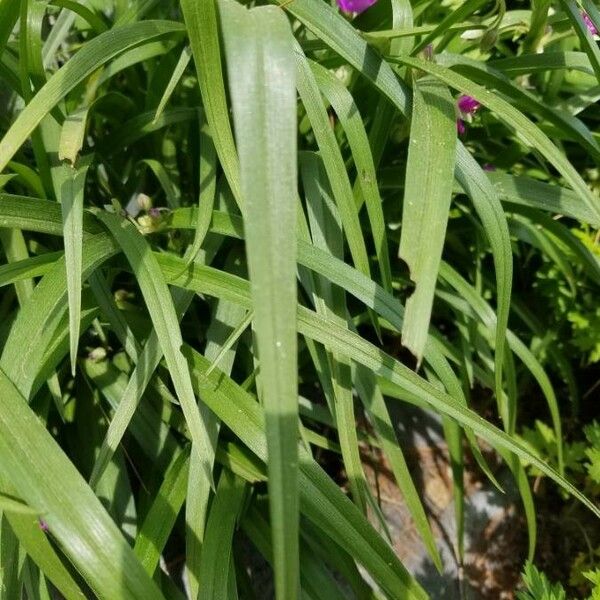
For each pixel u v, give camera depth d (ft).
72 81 1.03
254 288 0.71
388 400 1.89
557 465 1.76
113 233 1.13
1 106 1.47
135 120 1.42
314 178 1.34
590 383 2.02
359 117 1.18
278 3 1.12
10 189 1.39
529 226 1.60
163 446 1.35
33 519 0.90
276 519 0.69
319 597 1.21
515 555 1.72
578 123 1.34
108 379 1.38
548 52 1.43
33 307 1.02
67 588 0.90
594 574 1.36
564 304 1.79
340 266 1.13
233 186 0.99
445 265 1.48
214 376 1.16
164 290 1.06
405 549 1.64
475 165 1.14
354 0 1.35
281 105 0.80
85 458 1.37
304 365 1.67
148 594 0.87
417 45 1.32
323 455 1.76
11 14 1.12
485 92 1.09
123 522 1.29
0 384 0.90
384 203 1.60
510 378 1.48
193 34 0.94
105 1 1.60
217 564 1.09
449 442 1.51
